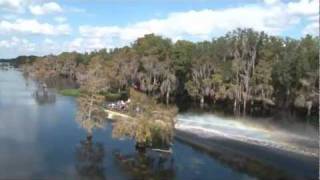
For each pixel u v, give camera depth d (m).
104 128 94.19
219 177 62.03
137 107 77.38
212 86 138.88
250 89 130.00
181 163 68.81
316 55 113.25
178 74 154.12
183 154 74.25
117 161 69.19
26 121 101.75
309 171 64.56
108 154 73.19
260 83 129.00
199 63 143.12
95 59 197.88
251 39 133.75
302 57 116.44
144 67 150.25
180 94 156.12
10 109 120.38
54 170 63.53
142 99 77.62
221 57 143.50
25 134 87.31
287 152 75.25
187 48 153.12
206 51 148.62
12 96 153.75
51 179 59.50
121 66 161.75
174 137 86.38
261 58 133.88
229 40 140.25
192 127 96.88
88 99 85.19
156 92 152.75
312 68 112.06
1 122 99.56
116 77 159.62
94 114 85.44
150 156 72.69
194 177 62.06
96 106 85.31
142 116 75.62
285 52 127.12
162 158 71.56
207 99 146.75
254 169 66.19
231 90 131.25
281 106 128.12
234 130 94.38
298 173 63.78
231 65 135.12
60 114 113.25
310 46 123.12
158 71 146.62
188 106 133.88
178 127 96.31
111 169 64.88
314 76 109.88
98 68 164.00
